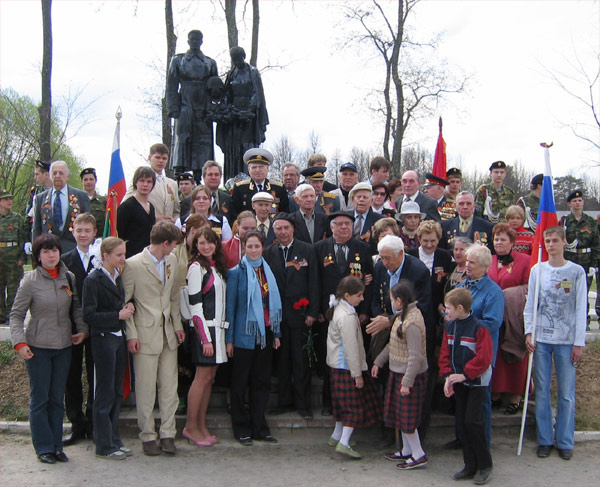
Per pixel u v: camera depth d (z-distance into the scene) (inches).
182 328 208.7
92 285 187.6
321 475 185.2
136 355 199.2
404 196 285.7
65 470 184.5
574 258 324.5
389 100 839.7
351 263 220.5
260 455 201.0
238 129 343.6
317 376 243.4
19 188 964.0
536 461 200.7
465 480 182.9
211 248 205.6
